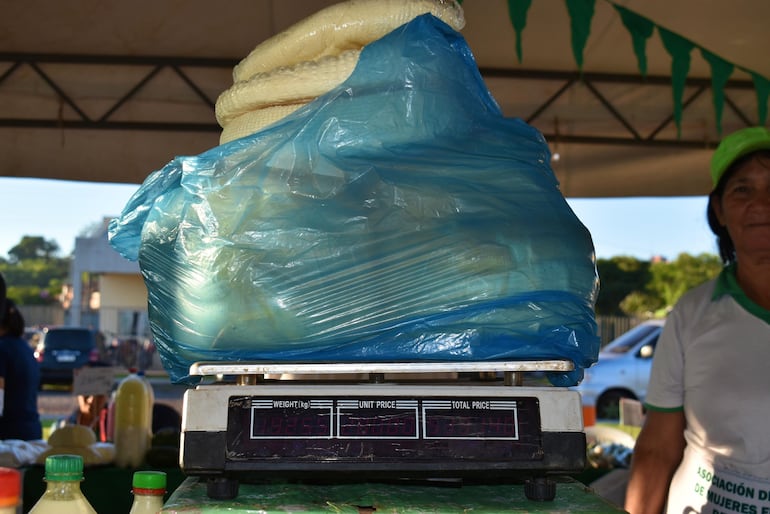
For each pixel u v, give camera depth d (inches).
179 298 31.9
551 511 30.0
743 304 61.8
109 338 741.3
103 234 842.2
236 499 30.7
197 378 34.2
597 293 32.7
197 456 29.3
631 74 166.1
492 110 33.8
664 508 67.7
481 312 30.8
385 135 31.9
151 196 33.2
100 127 163.5
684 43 101.3
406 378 40.4
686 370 64.1
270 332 31.2
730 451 59.3
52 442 95.7
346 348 31.3
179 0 134.0
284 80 33.8
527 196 31.4
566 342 31.0
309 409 29.7
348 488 33.2
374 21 34.6
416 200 31.0
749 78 162.7
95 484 92.4
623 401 140.3
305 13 138.9
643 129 176.9
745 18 137.4
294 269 31.0
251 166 31.7
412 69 32.4
